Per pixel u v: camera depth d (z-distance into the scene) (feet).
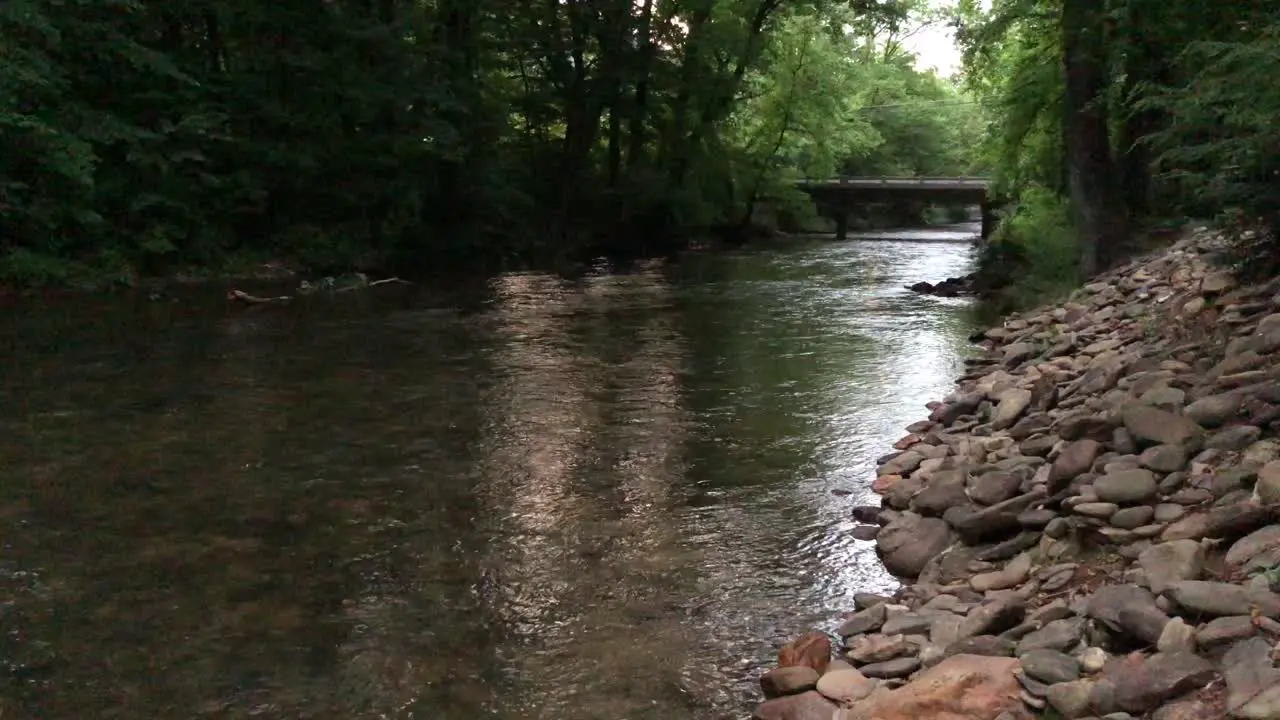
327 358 51.01
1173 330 33.50
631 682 18.60
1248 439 21.24
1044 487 23.84
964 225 208.74
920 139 219.41
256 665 19.25
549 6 123.54
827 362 49.26
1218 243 43.52
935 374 45.60
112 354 51.37
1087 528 20.33
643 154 141.28
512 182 120.06
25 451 33.63
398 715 17.43
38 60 74.54
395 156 101.45
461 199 106.52
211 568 23.98
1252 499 18.69
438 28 111.75
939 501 25.45
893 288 83.35
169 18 92.22
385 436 35.86
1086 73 58.18
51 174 77.71
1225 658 14.26
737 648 19.94
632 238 131.44
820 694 17.11
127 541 25.68
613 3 125.18
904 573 23.45
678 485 30.25
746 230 155.84
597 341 56.70
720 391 42.96
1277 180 30.94
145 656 19.60
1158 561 17.44
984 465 26.45
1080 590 18.56
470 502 28.78
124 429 36.58
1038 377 34.71
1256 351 25.89
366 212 104.17
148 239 85.30
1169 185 69.36
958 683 15.78
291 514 27.76
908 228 199.41
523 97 124.16
